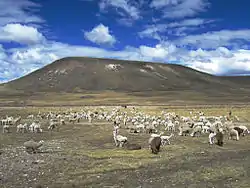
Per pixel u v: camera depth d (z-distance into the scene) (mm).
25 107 126562
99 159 32062
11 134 53219
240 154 32125
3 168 28094
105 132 54656
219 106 125125
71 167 28500
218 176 23719
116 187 22141
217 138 41000
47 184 23406
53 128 62438
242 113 87500
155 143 35469
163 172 25766
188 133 51062
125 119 74438
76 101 186000
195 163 28266
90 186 22625
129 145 38688
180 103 169250
